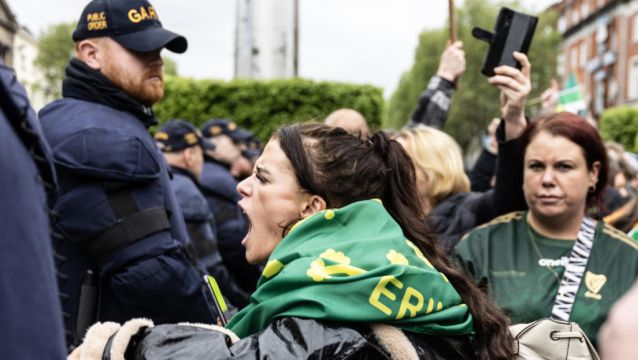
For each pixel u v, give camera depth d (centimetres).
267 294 139
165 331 137
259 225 156
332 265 134
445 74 356
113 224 230
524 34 273
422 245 156
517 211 258
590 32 4503
